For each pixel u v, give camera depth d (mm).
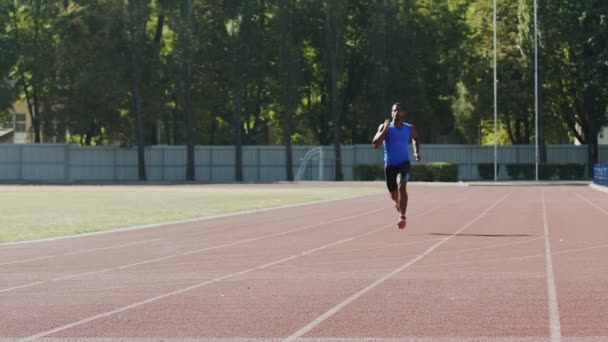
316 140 96312
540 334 8703
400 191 20078
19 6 87750
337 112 83312
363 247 18078
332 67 83250
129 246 18578
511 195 47469
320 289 12039
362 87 89438
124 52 82750
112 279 13273
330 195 46906
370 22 86000
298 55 83438
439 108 92000
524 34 78312
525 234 20984
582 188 60219
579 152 84875
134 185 70000
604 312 9953
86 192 52312
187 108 83250
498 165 83750
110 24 81312
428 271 13938
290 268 14539
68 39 82625
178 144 91000
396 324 9352
